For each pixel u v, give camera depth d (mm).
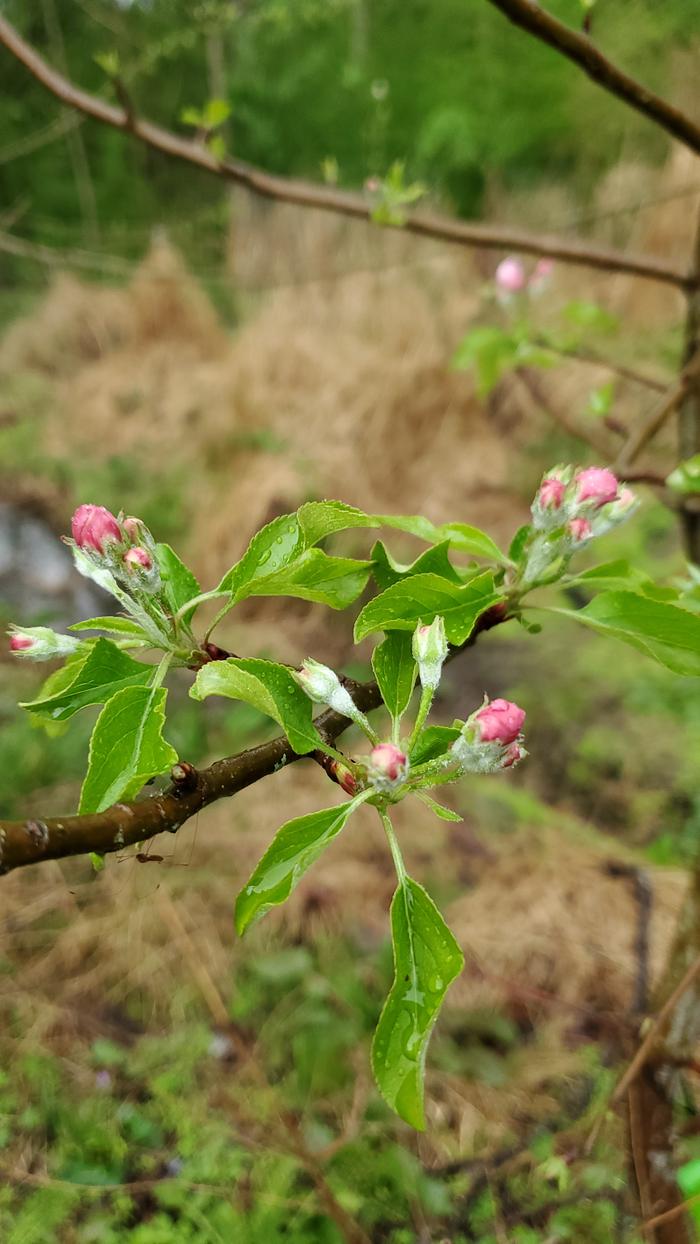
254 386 988
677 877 540
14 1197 407
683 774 616
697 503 358
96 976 523
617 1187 357
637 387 953
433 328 1050
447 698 720
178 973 515
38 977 524
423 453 966
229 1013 491
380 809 149
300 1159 373
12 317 1251
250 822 617
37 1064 469
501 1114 433
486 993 496
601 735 656
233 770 141
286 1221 391
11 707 680
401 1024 131
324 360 1000
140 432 1007
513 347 458
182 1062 463
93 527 167
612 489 183
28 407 1073
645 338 1012
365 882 564
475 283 1092
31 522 937
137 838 127
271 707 134
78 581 892
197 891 562
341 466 909
